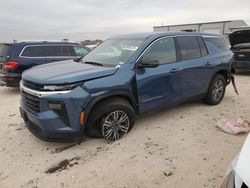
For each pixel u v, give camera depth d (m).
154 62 4.52
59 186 3.32
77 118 3.86
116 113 4.31
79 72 4.08
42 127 3.87
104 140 4.45
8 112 6.46
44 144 4.43
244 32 10.49
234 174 2.03
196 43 5.75
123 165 3.72
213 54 6.06
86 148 4.21
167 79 4.95
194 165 3.68
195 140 4.44
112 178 3.43
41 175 3.57
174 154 3.99
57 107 3.78
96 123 4.23
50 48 9.04
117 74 4.29
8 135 4.89
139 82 4.52
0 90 9.51
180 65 5.21
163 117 5.50
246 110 5.99
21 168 3.75
